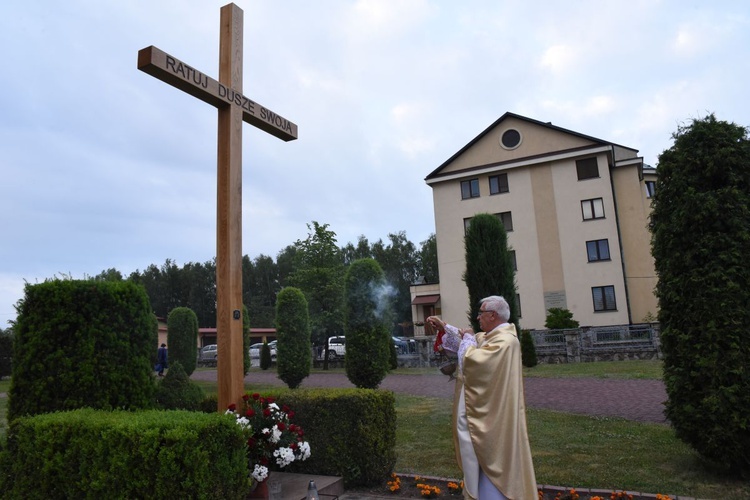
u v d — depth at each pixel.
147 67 4.89
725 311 5.32
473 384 3.68
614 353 20.91
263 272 65.19
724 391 5.24
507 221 29.06
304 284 27.91
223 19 6.04
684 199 5.67
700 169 5.70
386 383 16.67
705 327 5.40
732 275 5.37
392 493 5.53
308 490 4.45
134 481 3.76
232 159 5.73
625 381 14.15
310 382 18.69
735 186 5.49
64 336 5.08
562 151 28.00
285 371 15.62
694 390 5.50
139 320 5.50
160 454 3.69
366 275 12.16
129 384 5.28
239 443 4.15
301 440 5.44
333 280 27.33
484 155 29.75
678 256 5.68
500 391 3.62
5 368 23.05
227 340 5.44
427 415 10.12
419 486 5.59
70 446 4.13
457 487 5.47
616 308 26.78
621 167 28.58
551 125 28.45
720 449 5.30
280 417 5.26
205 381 19.91
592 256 27.52
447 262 29.80
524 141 28.98
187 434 3.77
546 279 28.05
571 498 5.09
